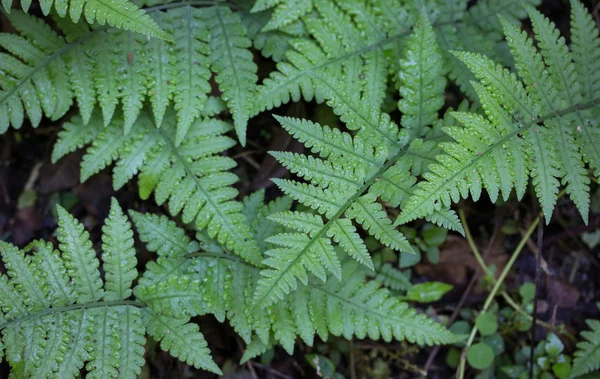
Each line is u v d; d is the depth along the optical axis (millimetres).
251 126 989
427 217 821
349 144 844
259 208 912
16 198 978
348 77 898
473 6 940
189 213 881
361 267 954
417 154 861
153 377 929
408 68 877
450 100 966
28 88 864
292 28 910
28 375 822
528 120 849
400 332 877
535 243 986
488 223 988
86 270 843
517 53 862
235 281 877
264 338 865
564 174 843
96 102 901
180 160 892
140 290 857
